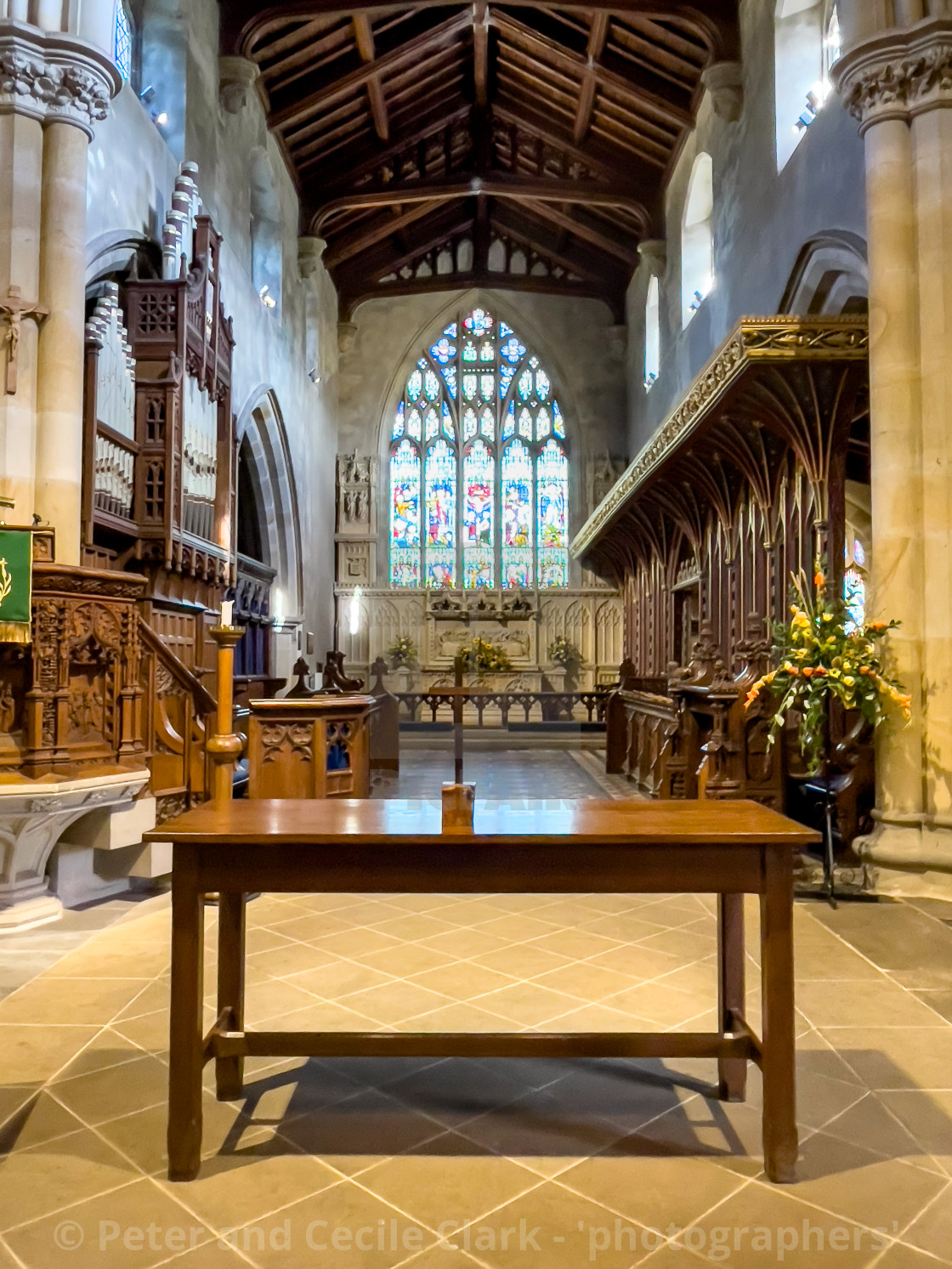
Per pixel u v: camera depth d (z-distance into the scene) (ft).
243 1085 11.09
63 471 21.99
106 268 30.55
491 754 40.01
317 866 9.27
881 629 21.45
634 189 61.82
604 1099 10.77
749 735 23.85
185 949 9.09
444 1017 13.00
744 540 39.70
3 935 17.75
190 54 37.50
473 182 61.41
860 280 31.73
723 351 26.73
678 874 9.23
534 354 78.13
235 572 42.01
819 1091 10.93
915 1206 8.54
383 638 74.64
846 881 21.56
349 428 76.23
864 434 44.14
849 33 23.26
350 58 51.16
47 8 21.95
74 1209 8.52
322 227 64.80
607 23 48.03
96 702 19.60
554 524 77.41
